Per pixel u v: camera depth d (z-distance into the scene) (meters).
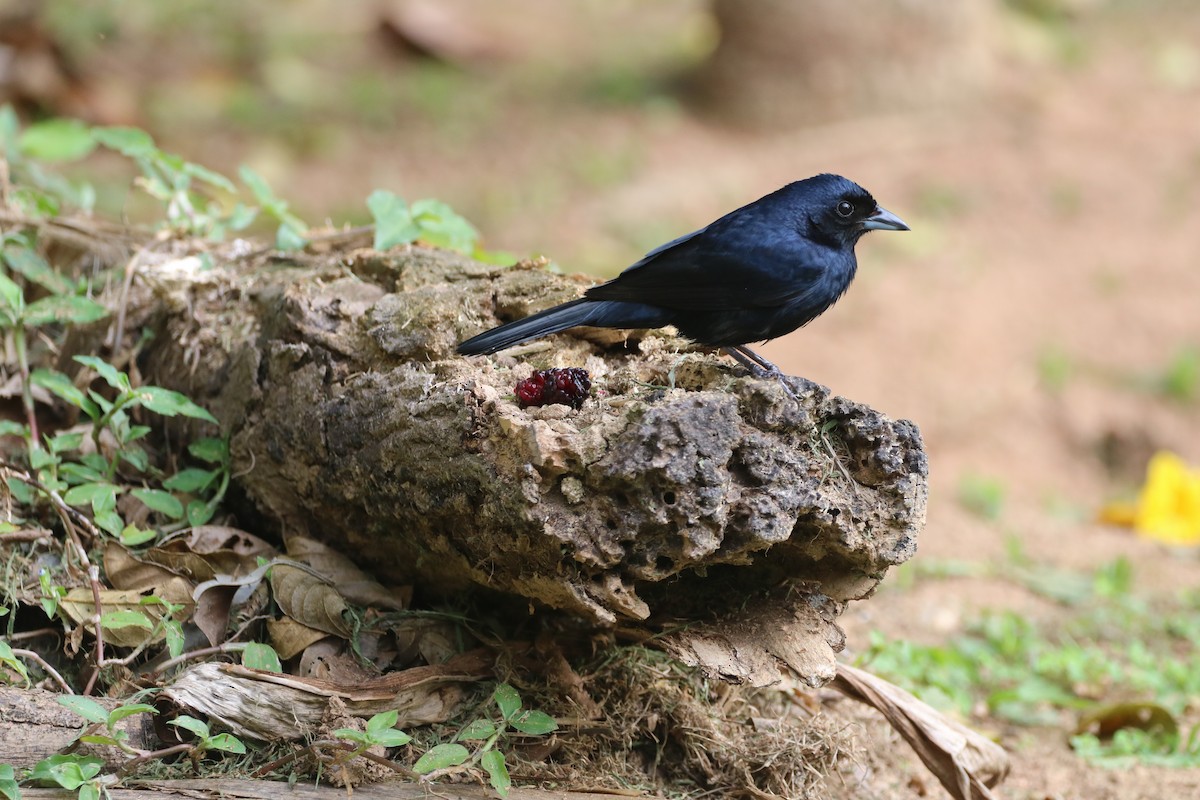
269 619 7.58
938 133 25.52
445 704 7.21
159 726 6.94
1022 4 31.62
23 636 7.43
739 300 7.80
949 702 9.94
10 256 9.32
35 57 20.50
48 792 6.30
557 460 6.34
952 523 15.02
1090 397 19.09
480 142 23.36
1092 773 9.19
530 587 6.79
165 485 8.20
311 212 19.66
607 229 20.70
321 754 6.57
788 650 7.03
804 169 23.61
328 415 7.59
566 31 29.80
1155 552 14.36
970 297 21.20
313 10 28.08
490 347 7.22
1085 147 25.86
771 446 6.43
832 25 25.11
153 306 9.23
